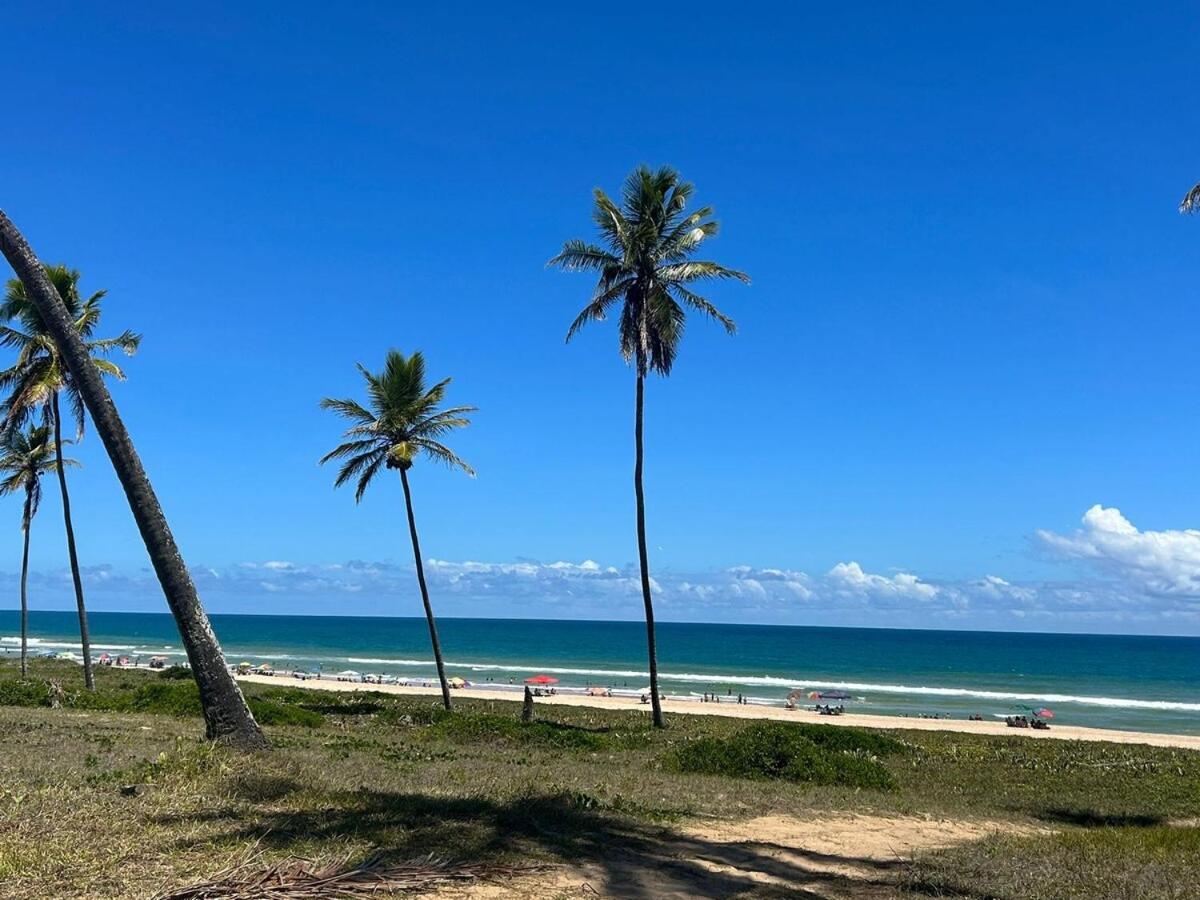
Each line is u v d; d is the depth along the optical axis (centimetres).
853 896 832
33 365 3047
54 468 4312
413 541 3500
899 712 5591
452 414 3469
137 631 19100
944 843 1167
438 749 2041
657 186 2914
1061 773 2323
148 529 1384
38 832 792
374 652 12194
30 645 11900
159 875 685
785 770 1856
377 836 846
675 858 901
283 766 1212
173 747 1458
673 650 14250
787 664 11012
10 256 1350
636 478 3036
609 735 2750
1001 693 7419
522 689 5972
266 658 10194
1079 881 910
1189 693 7731
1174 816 1727
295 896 650
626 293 2938
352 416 3416
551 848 868
